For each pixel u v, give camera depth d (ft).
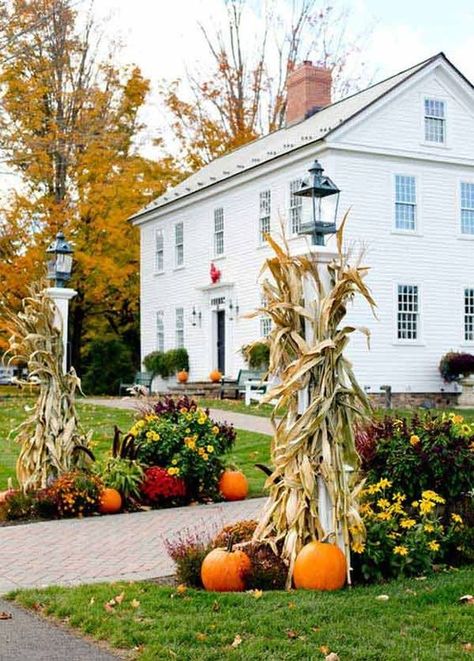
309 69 96.78
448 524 26.16
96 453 50.01
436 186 82.53
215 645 18.07
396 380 79.61
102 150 101.65
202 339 99.45
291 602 20.68
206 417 38.83
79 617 20.18
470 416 66.13
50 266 37.96
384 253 79.41
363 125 78.38
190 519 33.42
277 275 23.81
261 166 86.17
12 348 36.45
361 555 23.13
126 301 120.47
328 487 22.76
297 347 23.57
